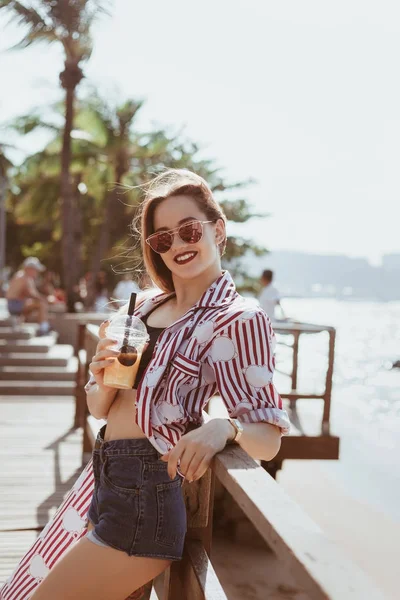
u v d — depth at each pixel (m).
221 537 6.45
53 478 4.97
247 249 36.16
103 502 1.66
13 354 10.50
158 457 1.66
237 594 5.34
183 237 1.79
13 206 36.91
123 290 11.97
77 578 1.59
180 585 1.92
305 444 5.96
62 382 9.77
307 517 1.12
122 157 23.80
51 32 15.08
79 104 22.92
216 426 1.50
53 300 16.94
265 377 1.59
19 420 7.24
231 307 1.66
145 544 1.60
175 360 1.64
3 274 30.28
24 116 23.67
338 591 0.87
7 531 3.82
